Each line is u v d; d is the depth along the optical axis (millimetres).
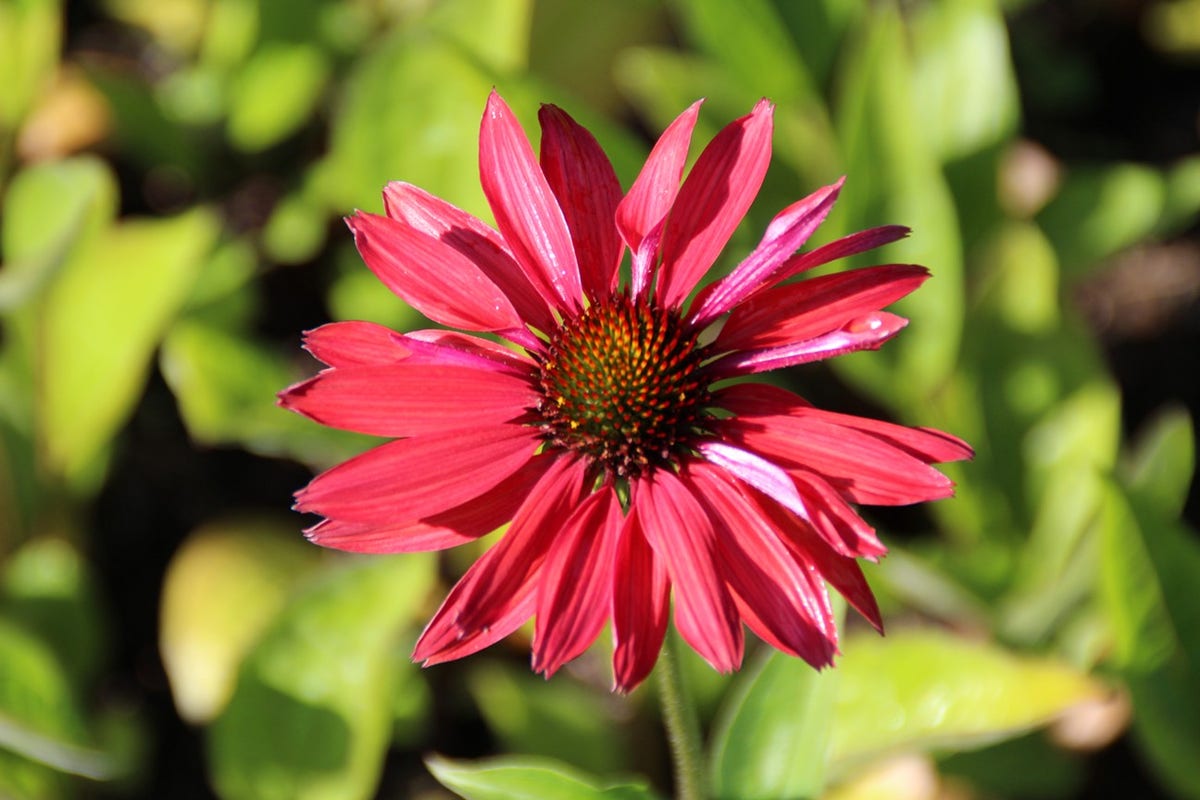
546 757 551
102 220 592
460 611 407
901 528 598
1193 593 505
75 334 585
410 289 426
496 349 436
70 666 578
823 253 413
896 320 410
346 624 541
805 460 414
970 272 599
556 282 433
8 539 589
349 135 547
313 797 531
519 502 425
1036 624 548
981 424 574
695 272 431
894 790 530
